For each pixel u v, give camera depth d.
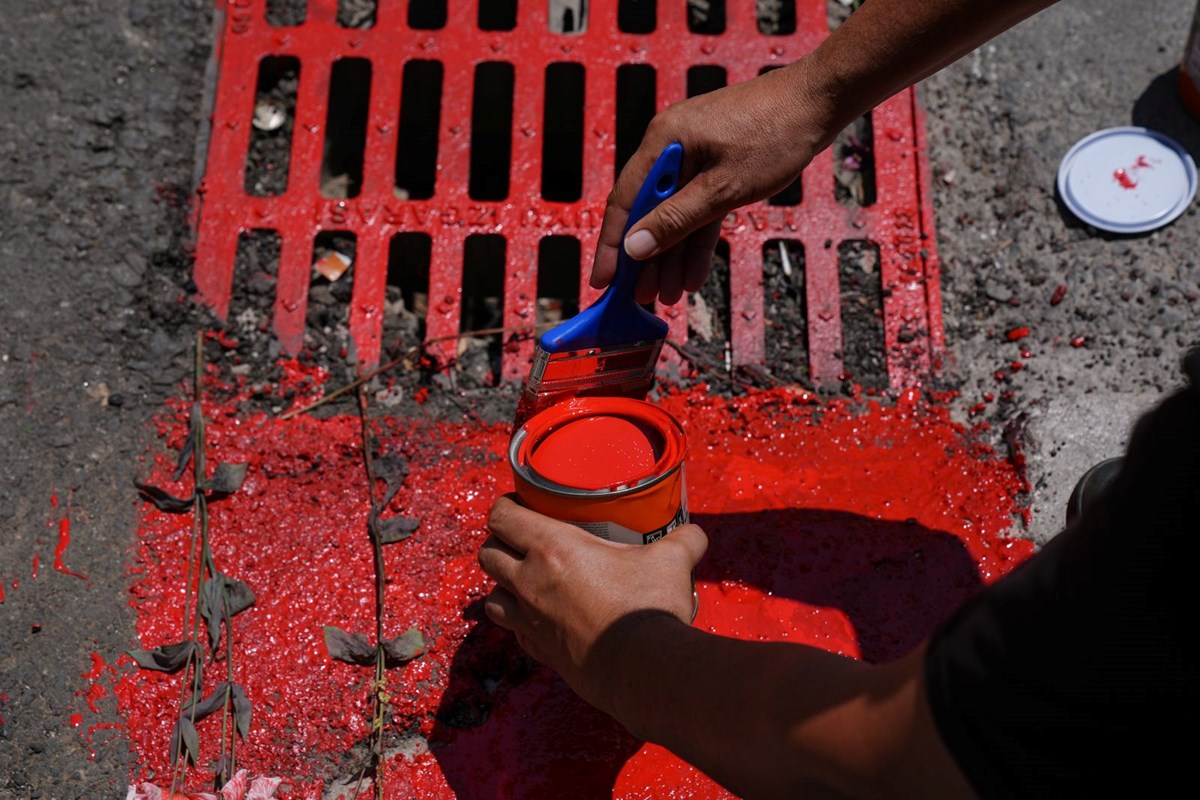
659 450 1.52
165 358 2.11
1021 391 2.11
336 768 1.77
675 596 1.32
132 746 1.77
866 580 1.92
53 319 2.13
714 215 1.58
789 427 2.08
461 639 1.86
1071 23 2.45
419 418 2.08
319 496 1.99
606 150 2.31
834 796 1.02
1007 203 2.28
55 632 1.85
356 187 2.62
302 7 2.49
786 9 2.57
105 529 1.94
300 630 1.86
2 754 1.75
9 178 2.24
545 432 1.57
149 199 2.24
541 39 2.40
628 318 1.59
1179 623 0.77
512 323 2.17
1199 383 0.78
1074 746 0.82
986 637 0.86
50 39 2.37
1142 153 2.29
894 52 1.49
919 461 2.04
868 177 2.39
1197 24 2.20
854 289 2.21
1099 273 2.21
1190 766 0.80
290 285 2.18
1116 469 1.88
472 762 1.77
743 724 1.07
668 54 2.40
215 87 2.36
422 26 2.77
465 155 2.30
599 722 1.79
